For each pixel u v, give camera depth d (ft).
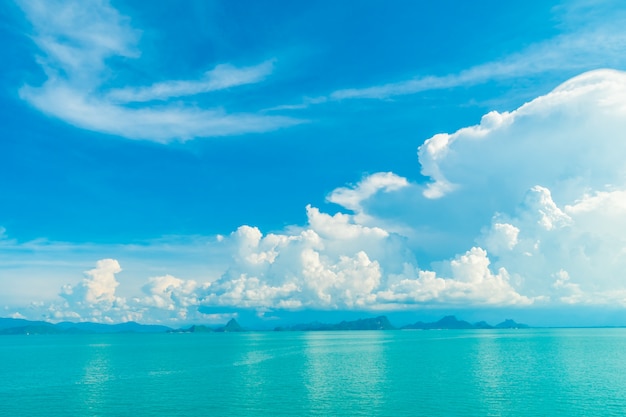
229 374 343.67
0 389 281.74
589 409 208.44
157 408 220.84
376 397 238.89
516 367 365.40
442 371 344.08
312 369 371.15
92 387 285.43
